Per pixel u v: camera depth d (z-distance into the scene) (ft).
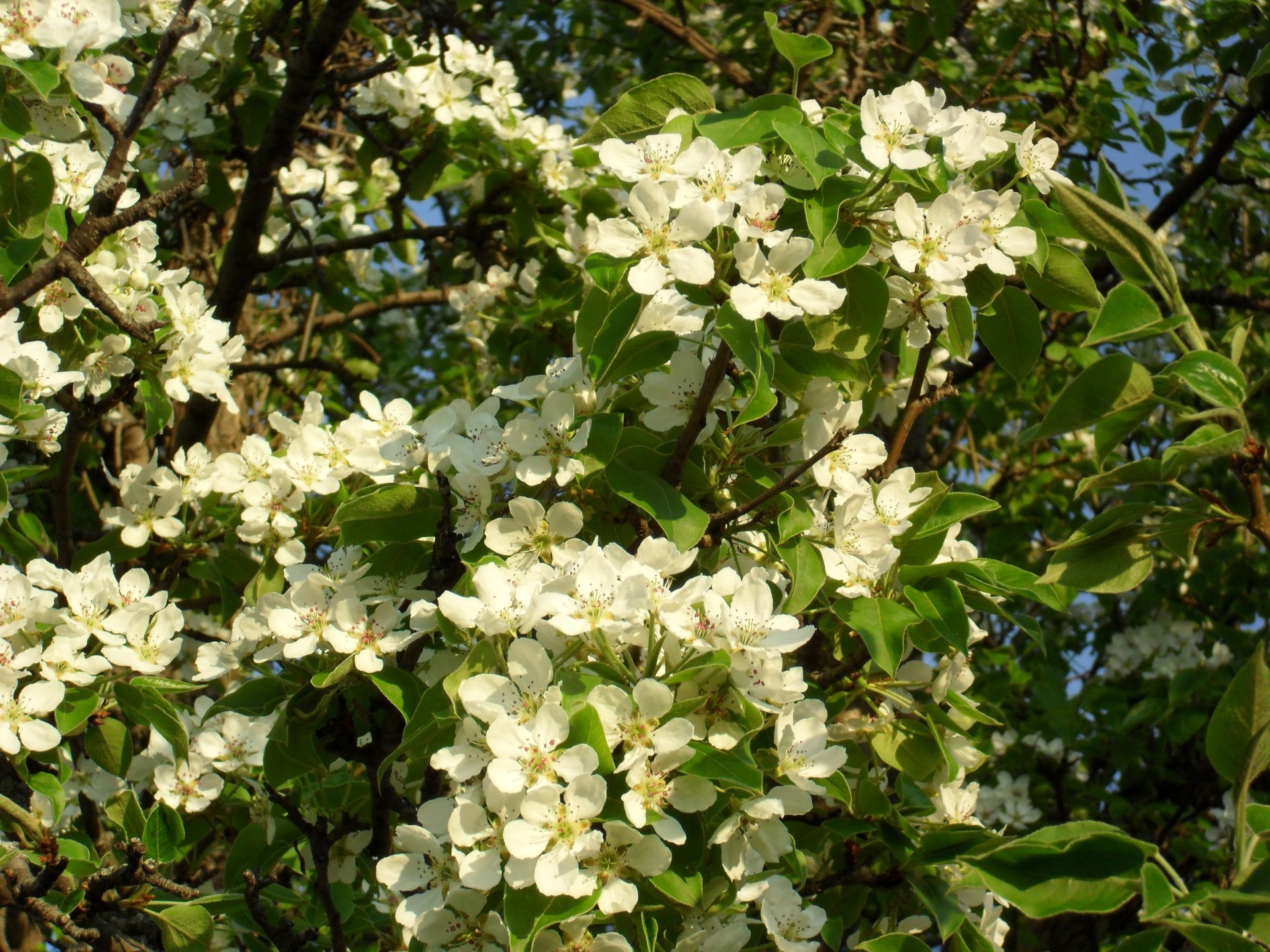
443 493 2.21
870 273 2.17
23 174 2.39
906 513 2.30
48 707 2.22
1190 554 2.16
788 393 2.26
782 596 2.31
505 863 1.95
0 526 2.63
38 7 2.30
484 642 2.06
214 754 2.54
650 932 2.01
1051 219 2.33
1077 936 3.53
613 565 2.08
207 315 2.75
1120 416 2.11
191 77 3.15
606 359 2.13
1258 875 1.95
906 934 2.13
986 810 3.33
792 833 2.35
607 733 1.98
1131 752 3.40
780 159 2.20
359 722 2.37
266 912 2.48
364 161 3.71
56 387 2.48
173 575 2.75
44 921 2.24
